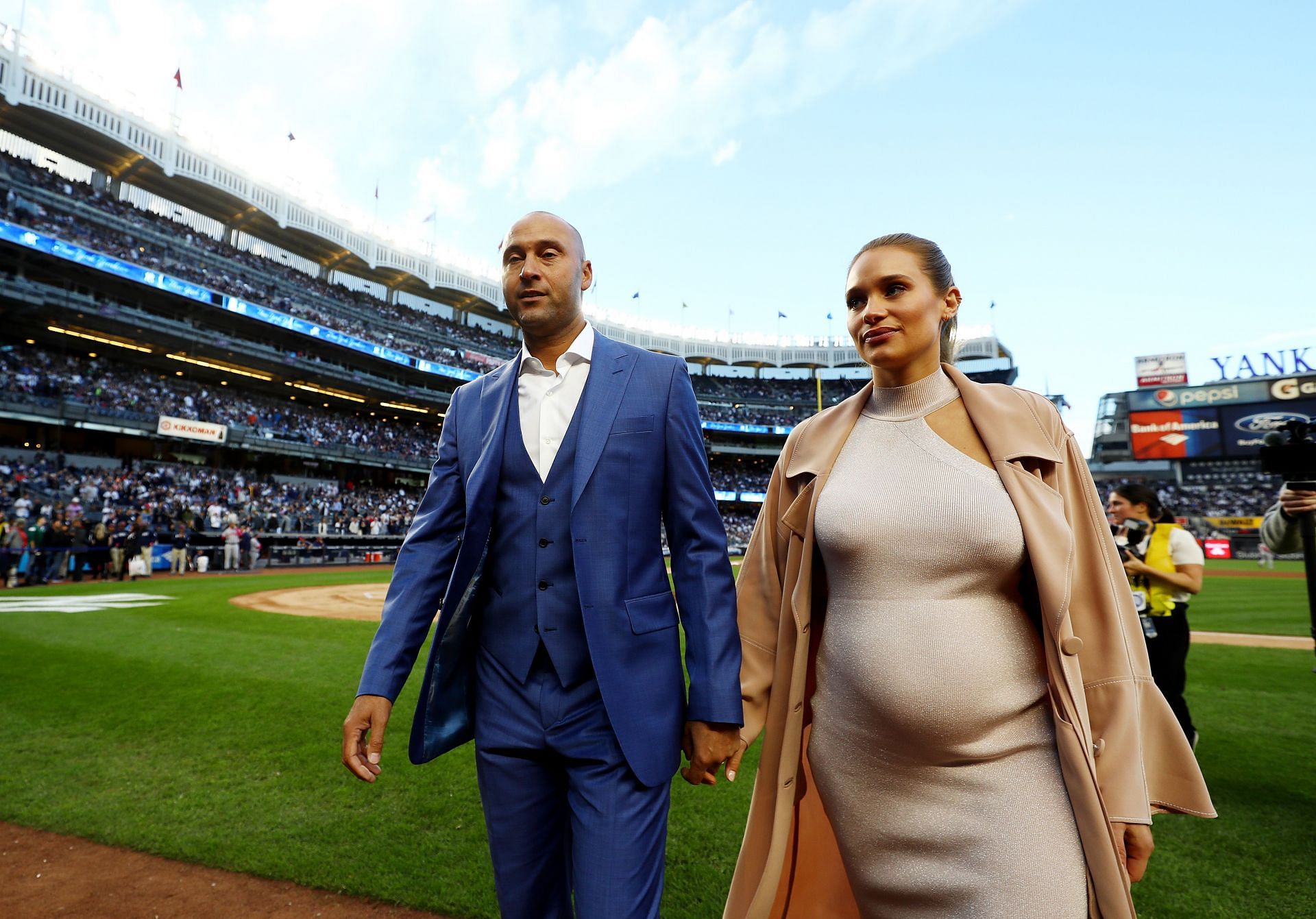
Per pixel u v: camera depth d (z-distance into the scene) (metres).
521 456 1.65
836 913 1.58
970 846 1.27
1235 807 3.27
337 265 42.00
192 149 32.12
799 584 1.54
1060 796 1.27
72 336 27.44
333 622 9.59
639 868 1.38
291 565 24.61
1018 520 1.37
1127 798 1.22
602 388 1.68
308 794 3.45
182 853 2.85
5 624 8.64
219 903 2.52
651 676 1.52
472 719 1.68
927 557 1.37
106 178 32.03
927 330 1.52
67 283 27.25
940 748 1.32
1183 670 3.78
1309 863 2.71
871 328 1.53
